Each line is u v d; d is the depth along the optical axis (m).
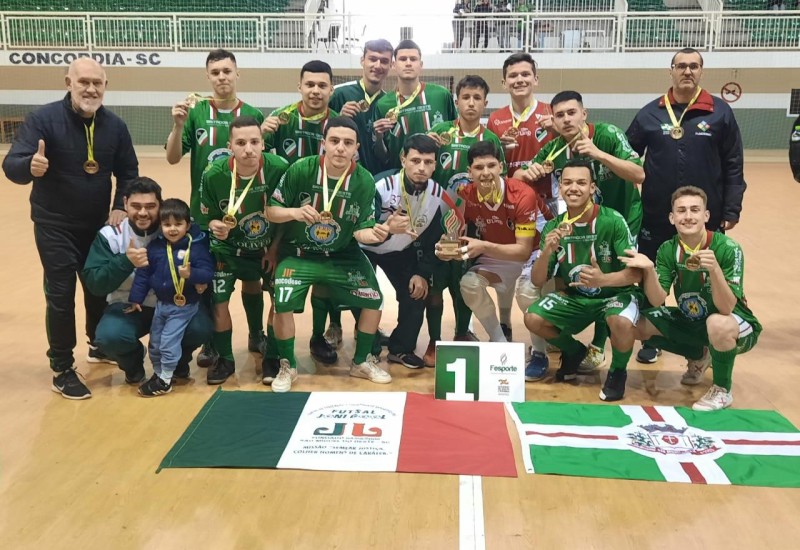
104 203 4.03
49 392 4.01
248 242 4.10
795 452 3.27
